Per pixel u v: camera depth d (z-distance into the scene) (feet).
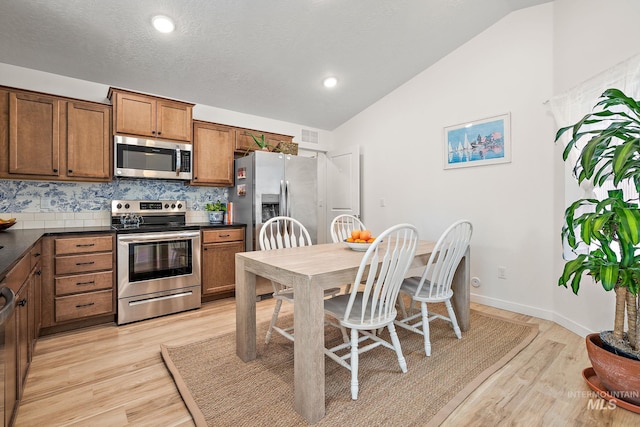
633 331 5.10
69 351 7.05
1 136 7.77
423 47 10.52
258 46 9.31
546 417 4.76
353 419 4.74
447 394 5.33
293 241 8.64
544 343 7.36
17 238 6.66
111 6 7.25
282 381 5.79
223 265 10.82
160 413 4.95
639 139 4.59
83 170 8.84
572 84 8.07
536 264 9.12
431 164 11.68
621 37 6.68
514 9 9.39
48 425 4.65
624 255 4.90
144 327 8.50
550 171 8.84
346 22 8.86
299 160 12.16
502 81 9.75
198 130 11.15
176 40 8.58
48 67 8.91
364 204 14.30
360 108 14.15
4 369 3.93
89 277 8.25
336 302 6.49
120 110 9.27
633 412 4.84
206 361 6.52
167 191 11.32
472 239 10.53
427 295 6.94
